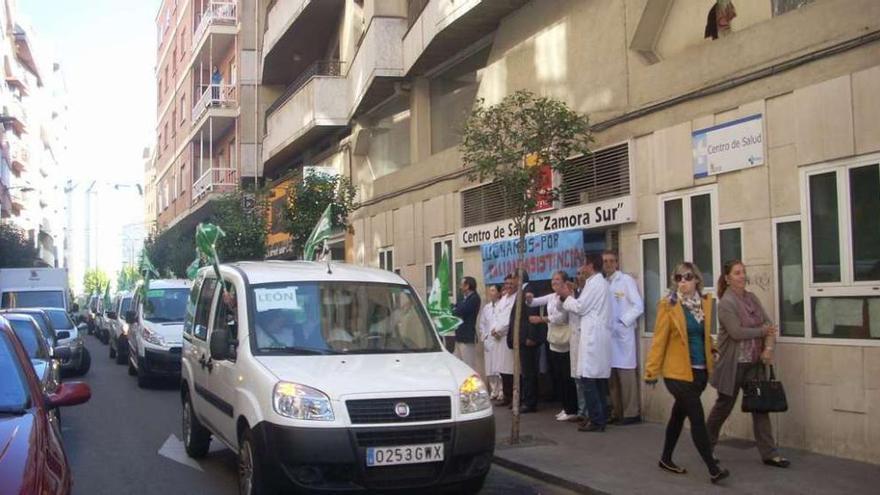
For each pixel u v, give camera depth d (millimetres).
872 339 7762
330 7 22281
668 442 7969
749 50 8961
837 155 8023
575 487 7703
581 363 10031
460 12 13977
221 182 30141
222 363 7809
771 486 7246
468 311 13172
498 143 9562
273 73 27891
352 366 6844
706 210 9594
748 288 8977
